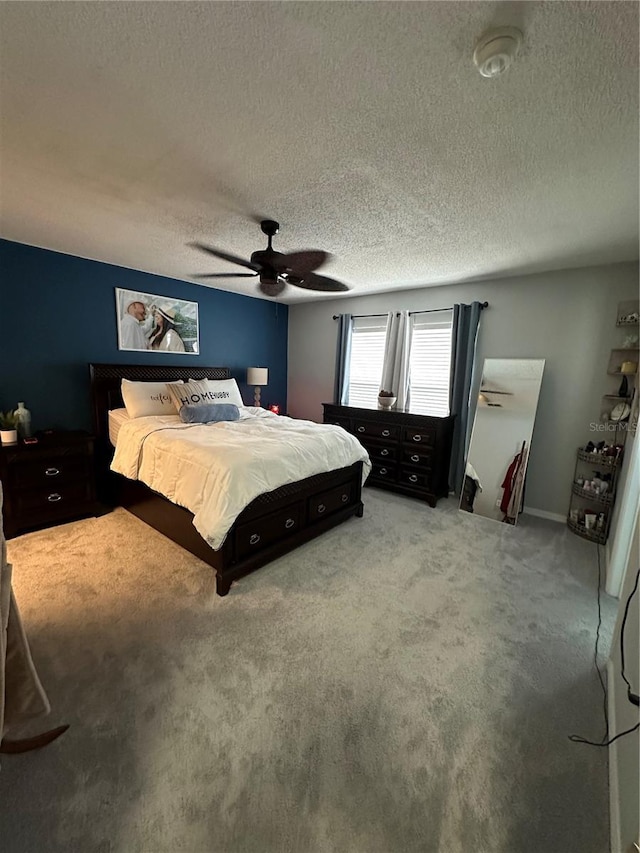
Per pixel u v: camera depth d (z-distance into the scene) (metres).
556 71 1.13
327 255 3.07
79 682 1.57
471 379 3.91
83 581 2.30
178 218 2.42
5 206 2.28
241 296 4.91
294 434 3.11
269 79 1.21
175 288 4.18
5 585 1.09
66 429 3.49
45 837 1.06
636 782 0.99
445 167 1.73
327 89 1.25
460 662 1.75
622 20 0.95
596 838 1.09
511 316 3.64
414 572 2.53
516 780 1.25
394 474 4.12
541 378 3.47
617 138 1.46
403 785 1.22
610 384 3.18
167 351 4.19
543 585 2.41
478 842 1.08
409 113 1.37
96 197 2.13
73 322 3.44
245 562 2.33
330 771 1.25
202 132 1.51
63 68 1.18
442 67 1.14
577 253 2.86
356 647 1.82
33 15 1.00
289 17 0.98
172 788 1.19
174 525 2.70
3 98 1.32
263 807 1.15
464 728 1.42
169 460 2.62
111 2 0.95
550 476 3.55
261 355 5.28
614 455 3.02
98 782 1.20
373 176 1.83
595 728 1.44
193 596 2.18
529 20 0.97
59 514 3.06
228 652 1.76
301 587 2.31
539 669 1.72
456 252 2.93
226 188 1.99
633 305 3.03
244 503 2.20
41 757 1.26
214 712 1.46
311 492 2.86
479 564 2.66
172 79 1.22
